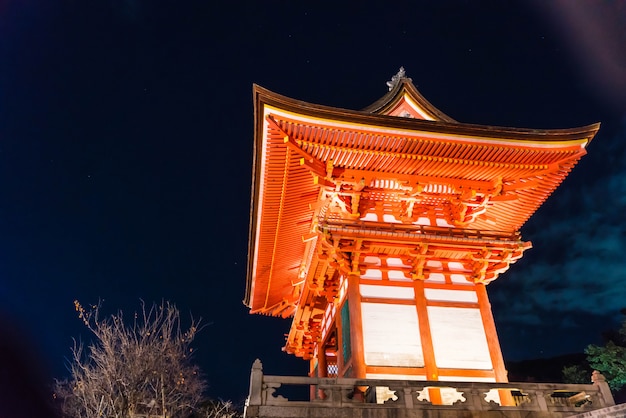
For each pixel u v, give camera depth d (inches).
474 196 737.0
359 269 685.9
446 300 696.4
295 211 791.1
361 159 681.0
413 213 766.5
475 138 666.2
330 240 666.2
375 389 570.6
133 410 852.0
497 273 725.9
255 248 925.2
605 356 1243.8
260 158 669.9
